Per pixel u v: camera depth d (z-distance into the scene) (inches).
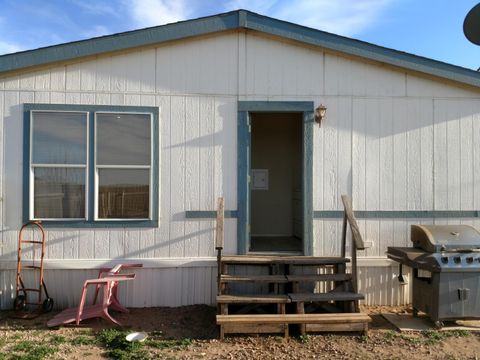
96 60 215.2
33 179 212.2
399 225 224.2
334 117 223.6
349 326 175.2
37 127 212.5
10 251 209.3
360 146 224.2
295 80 222.7
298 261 203.8
